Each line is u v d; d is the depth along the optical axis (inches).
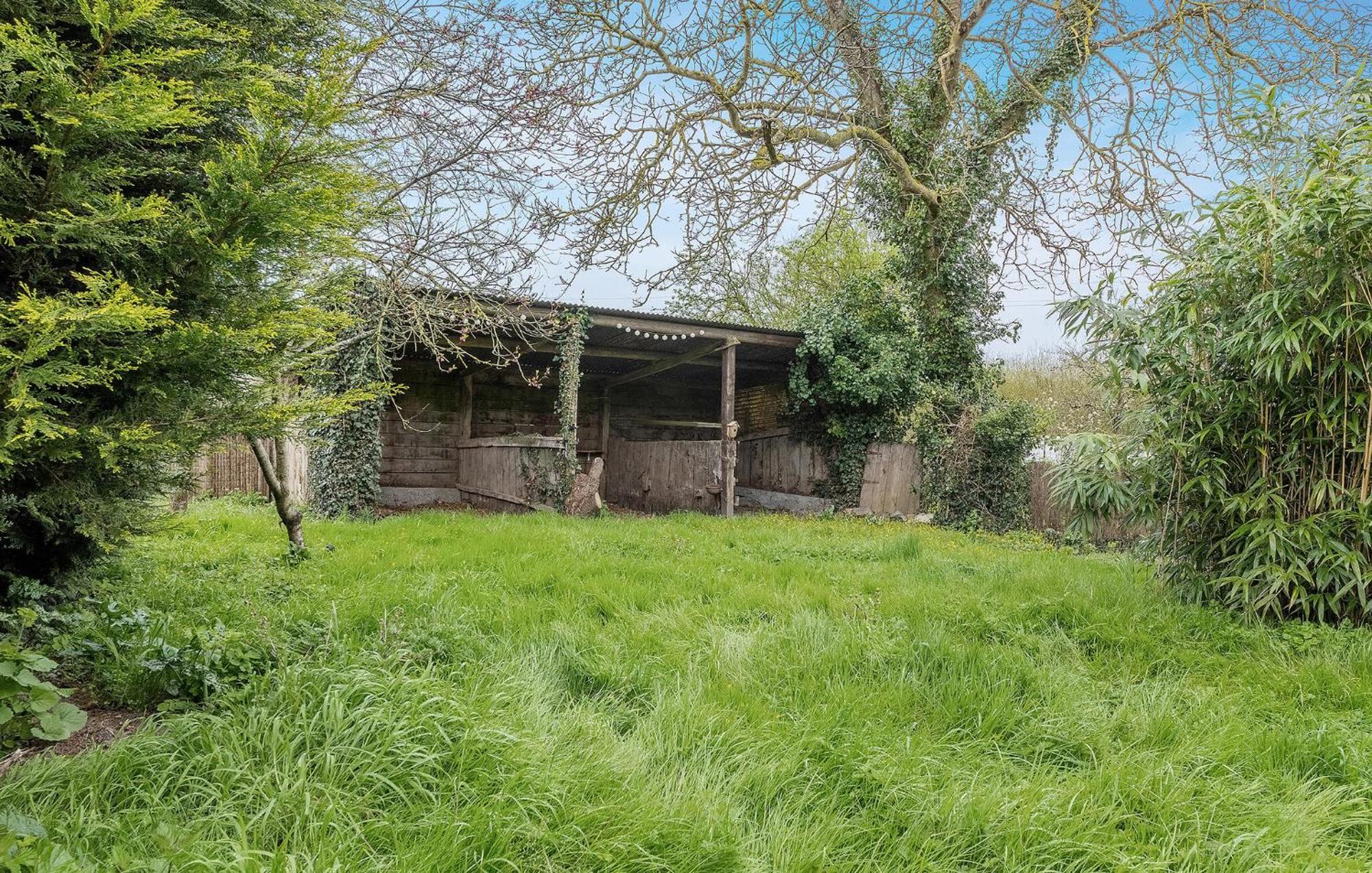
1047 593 210.7
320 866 67.6
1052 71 447.5
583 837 77.1
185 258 103.4
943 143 449.7
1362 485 174.4
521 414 632.4
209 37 104.0
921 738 109.2
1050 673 139.5
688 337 502.9
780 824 86.0
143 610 126.3
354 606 159.3
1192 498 202.1
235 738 85.6
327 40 139.0
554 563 229.8
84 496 114.0
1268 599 180.4
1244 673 145.6
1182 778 99.7
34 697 84.1
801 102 373.7
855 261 853.8
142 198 109.9
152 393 107.4
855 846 84.5
